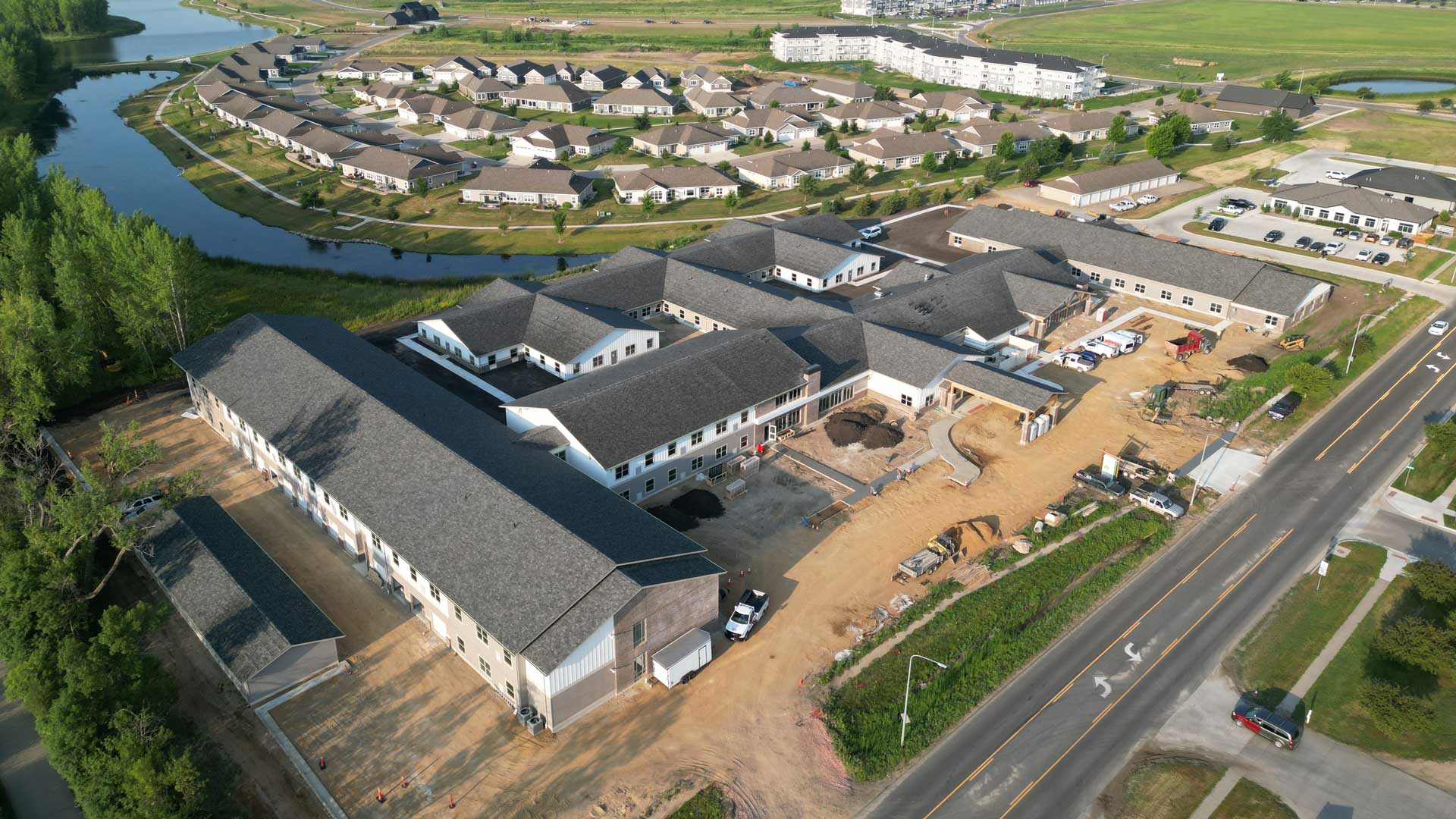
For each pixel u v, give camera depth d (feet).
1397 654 198.39
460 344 327.88
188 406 310.24
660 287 374.84
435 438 235.81
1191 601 223.71
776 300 349.20
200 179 611.47
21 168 400.67
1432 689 197.36
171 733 159.12
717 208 538.06
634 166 628.28
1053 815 169.48
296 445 245.24
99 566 231.09
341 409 252.21
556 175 555.28
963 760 180.65
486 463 228.43
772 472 272.10
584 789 173.37
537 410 253.65
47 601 186.60
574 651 178.70
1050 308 352.90
